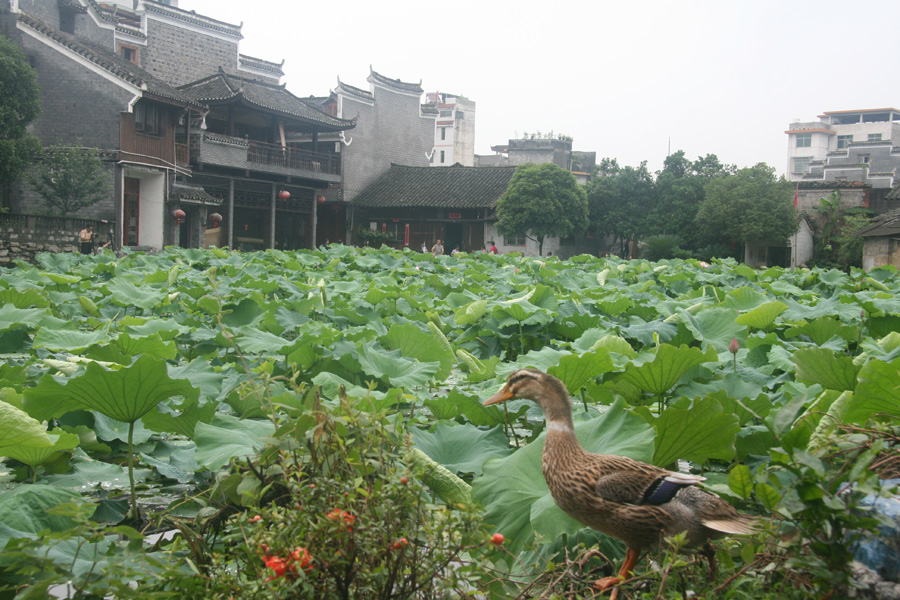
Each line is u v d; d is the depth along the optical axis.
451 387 6.48
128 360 4.92
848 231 39.31
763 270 17.38
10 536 2.78
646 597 2.61
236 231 38.31
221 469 3.46
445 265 19.08
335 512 2.21
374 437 2.64
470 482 3.87
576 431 3.51
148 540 3.29
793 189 41.50
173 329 6.75
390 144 46.66
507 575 2.80
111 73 27.34
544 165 39.00
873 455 2.44
